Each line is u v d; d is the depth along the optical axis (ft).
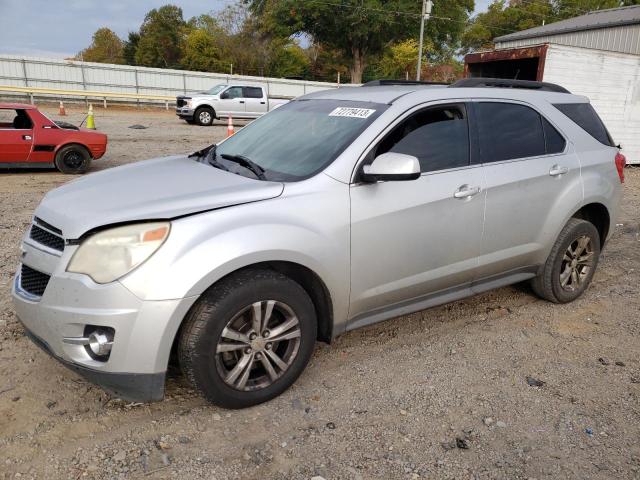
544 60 36.27
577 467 9.09
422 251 11.96
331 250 10.56
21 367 11.51
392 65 195.11
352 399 10.84
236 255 9.34
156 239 9.08
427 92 12.54
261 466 8.92
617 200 16.02
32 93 94.22
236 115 78.43
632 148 42.65
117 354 8.96
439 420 10.25
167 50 210.59
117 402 10.48
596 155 15.31
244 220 9.75
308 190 10.55
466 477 8.79
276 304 10.14
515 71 41.19
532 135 14.07
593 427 10.16
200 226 9.36
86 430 9.65
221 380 9.82
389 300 11.95
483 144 13.01
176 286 8.95
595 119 15.97
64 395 10.63
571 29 70.44
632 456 9.38
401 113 11.81
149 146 49.11
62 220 9.72
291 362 10.64
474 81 13.78
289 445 9.45
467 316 14.85
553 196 14.15
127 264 8.96
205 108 76.43
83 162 35.27
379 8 145.18
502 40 82.99
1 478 8.43
